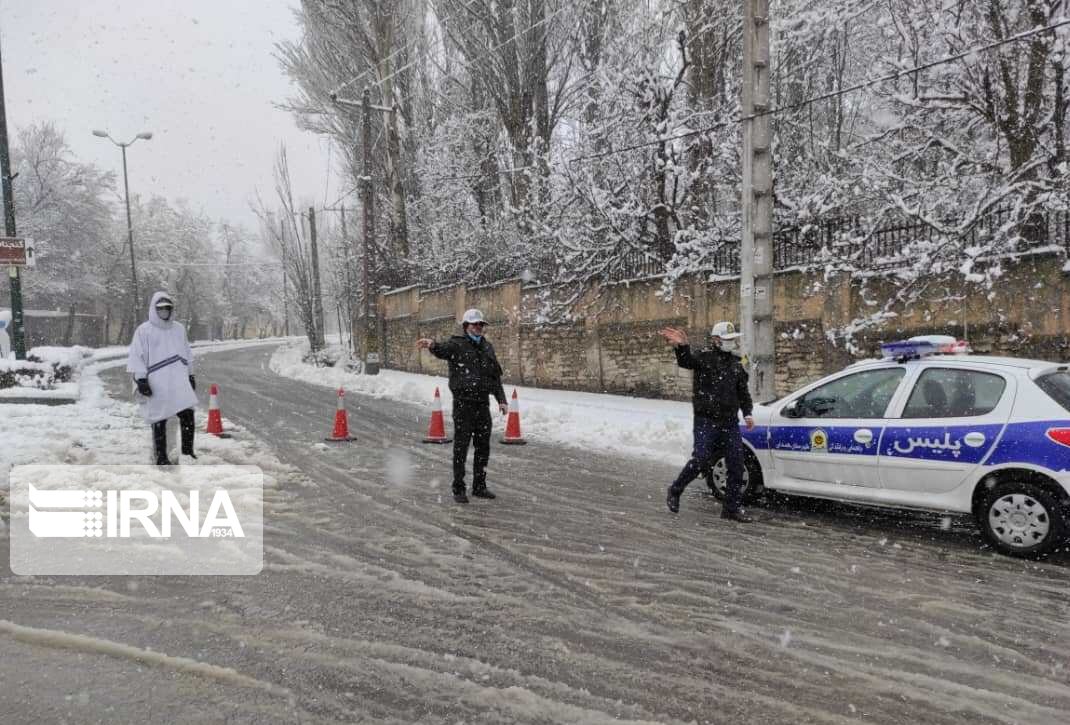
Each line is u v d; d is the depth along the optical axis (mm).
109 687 3256
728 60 17750
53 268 51031
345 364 31656
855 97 18375
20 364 15070
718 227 15195
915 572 5062
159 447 7969
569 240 18047
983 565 5234
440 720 3029
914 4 13234
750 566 5160
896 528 6258
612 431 11109
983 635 3998
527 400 16203
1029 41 11867
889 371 6375
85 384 18750
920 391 6098
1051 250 9875
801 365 13102
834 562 5277
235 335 92625
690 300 15000
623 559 5281
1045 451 5273
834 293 12422
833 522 6469
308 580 4711
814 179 15648
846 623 4148
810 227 13750
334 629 3934
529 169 20062
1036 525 5309
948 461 5742
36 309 53594
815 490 6598
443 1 24188
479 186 26719
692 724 3043
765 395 10266
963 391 5879
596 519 6445
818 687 3385
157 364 7973
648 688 3348
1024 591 4695
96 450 8719
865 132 18781
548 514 6602
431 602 4363
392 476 8203
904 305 11570
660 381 15906
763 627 4074
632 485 7961
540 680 3396
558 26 22469
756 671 3539
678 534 6000
